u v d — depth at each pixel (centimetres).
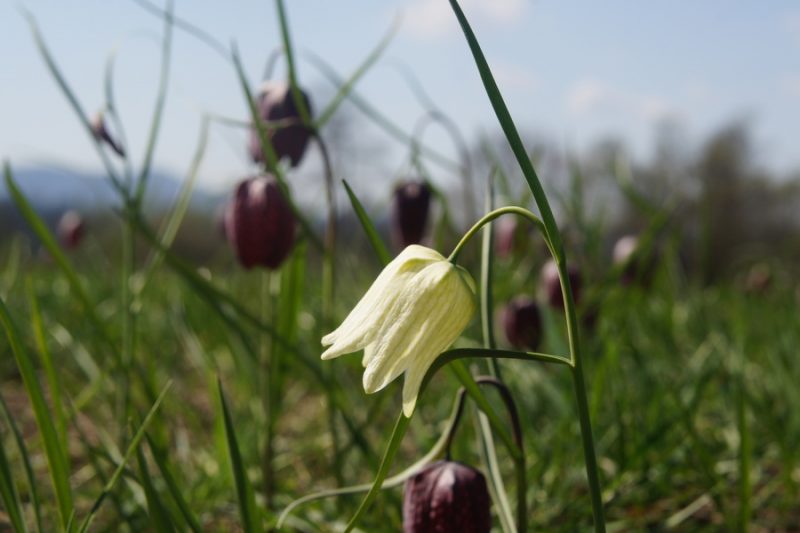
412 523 33
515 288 67
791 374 58
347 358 52
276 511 49
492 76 27
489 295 36
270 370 47
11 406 69
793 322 73
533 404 61
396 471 54
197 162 46
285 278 47
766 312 87
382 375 28
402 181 53
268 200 45
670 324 74
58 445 33
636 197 62
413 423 53
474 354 28
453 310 29
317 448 58
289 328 47
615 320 67
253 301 93
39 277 108
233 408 68
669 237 71
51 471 33
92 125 43
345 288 85
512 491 48
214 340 82
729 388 58
